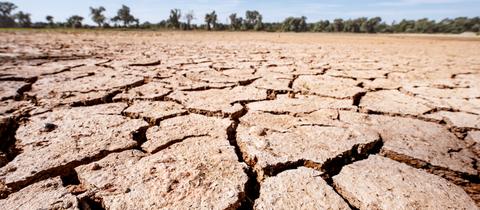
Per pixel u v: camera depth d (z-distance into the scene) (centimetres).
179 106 214
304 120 189
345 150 141
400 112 211
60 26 5078
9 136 155
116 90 257
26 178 109
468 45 1305
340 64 495
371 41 1595
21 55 525
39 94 237
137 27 5044
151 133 159
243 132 166
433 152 142
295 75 369
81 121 174
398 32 5772
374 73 402
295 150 140
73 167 122
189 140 151
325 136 159
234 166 124
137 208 95
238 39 1586
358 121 190
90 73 344
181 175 115
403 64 518
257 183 120
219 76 348
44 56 512
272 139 154
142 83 303
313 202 101
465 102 247
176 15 4862
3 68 367
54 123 170
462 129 180
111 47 793
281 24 5553
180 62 475
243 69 411
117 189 105
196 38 1623
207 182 111
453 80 362
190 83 300
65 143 141
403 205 101
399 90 298
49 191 102
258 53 695
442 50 962
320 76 367
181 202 99
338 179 117
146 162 125
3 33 1809
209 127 171
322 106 225
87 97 230
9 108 196
